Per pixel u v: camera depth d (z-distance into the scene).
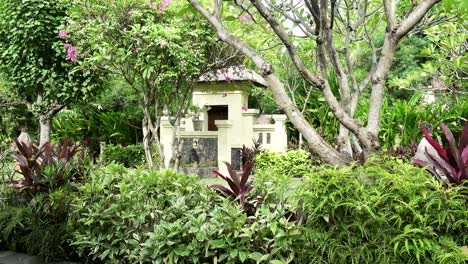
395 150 8.33
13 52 8.95
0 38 9.36
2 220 4.27
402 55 15.05
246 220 2.94
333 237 2.54
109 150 10.85
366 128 2.61
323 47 2.62
